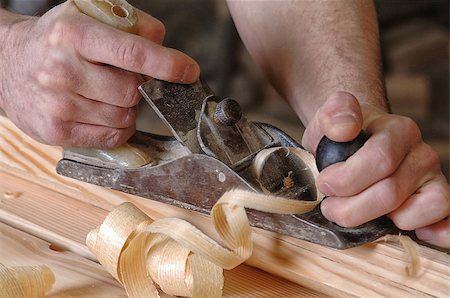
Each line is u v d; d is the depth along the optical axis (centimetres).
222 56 241
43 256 96
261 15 117
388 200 90
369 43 113
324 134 92
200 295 88
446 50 248
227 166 94
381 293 89
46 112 99
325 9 113
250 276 94
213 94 100
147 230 91
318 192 93
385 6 255
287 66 115
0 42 103
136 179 99
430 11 258
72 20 97
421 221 91
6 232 99
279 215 92
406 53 243
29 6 135
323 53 112
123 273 90
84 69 97
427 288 88
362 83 109
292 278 93
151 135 103
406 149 91
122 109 99
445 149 202
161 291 92
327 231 90
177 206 97
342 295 91
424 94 228
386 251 89
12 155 107
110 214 93
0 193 104
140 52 95
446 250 97
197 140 97
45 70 97
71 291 91
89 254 95
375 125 93
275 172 96
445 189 91
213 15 256
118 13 98
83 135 100
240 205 91
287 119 223
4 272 89
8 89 103
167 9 260
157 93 97
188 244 89
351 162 90
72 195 104
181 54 97
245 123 100
